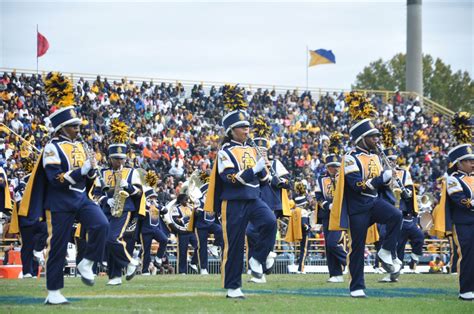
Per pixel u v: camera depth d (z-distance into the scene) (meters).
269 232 13.59
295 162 40.22
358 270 13.59
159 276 21.12
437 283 17.88
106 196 17.50
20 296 13.40
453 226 13.79
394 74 90.88
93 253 12.83
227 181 12.93
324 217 19.19
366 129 14.10
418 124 49.56
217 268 27.42
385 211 15.17
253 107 45.19
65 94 12.70
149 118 40.50
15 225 20.73
